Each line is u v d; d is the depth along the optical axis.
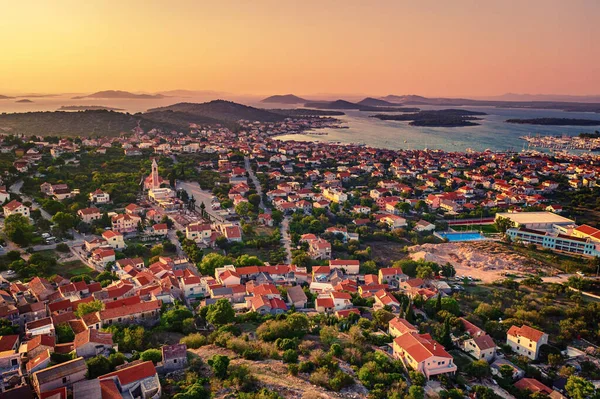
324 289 173.75
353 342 120.06
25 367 94.88
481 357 126.56
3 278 165.88
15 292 146.50
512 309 159.50
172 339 120.88
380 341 127.50
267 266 191.38
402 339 120.94
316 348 114.69
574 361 130.12
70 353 99.56
